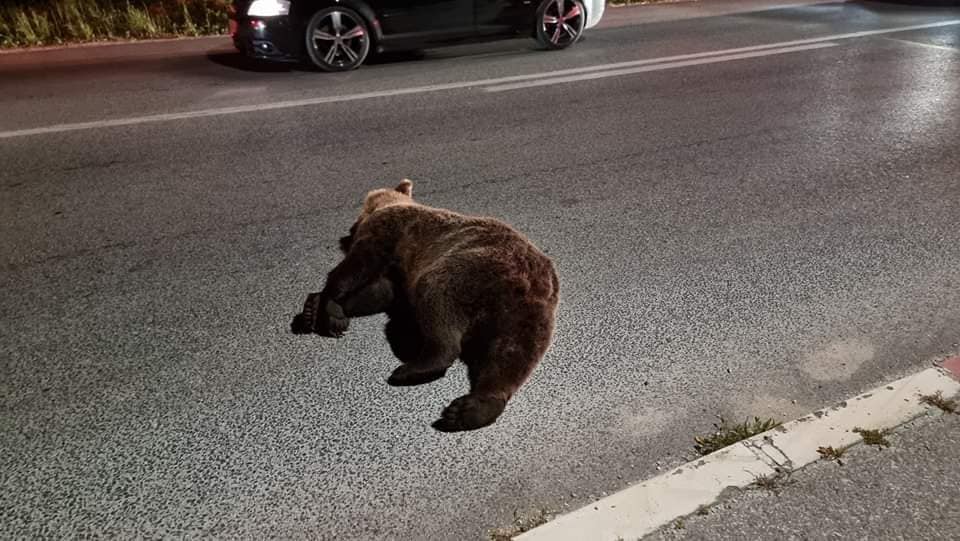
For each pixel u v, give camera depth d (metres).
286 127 7.74
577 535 2.68
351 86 9.36
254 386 3.64
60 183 6.22
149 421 3.40
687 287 4.55
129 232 5.33
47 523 2.84
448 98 8.80
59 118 8.03
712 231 5.31
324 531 2.80
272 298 4.45
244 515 2.88
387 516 2.87
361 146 7.16
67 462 3.15
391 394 3.58
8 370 3.77
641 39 12.31
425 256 3.71
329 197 5.95
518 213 5.62
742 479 2.90
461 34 10.72
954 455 2.99
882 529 2.68
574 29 11.59
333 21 9.95
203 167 6.60
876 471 2.92
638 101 8.67
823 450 3.03
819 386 3.63
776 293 4.48
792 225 5.39
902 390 3.41
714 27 13.31
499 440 3.28
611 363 3.81
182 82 9.67
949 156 6.74
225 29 13.14
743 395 3.56
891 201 5.78
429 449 3.22
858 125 7.66
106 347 3.96
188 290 4.54
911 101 8.48
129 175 6.41
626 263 4.86
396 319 4.22
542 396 3.56
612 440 3.27
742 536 2.65
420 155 6.91
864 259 4.87
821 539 2.64
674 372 3.74
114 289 4.55
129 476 3.08
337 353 3.91
